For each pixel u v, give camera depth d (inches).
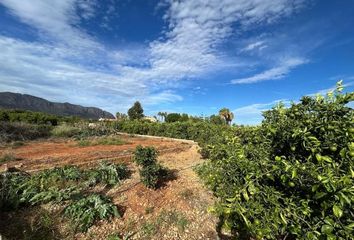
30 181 245.4
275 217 74.0
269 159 87.2
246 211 76.2
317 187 66.4
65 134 743.1
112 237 173.3
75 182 265.9
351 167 71.2
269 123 97.4
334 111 84.0
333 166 71.7
